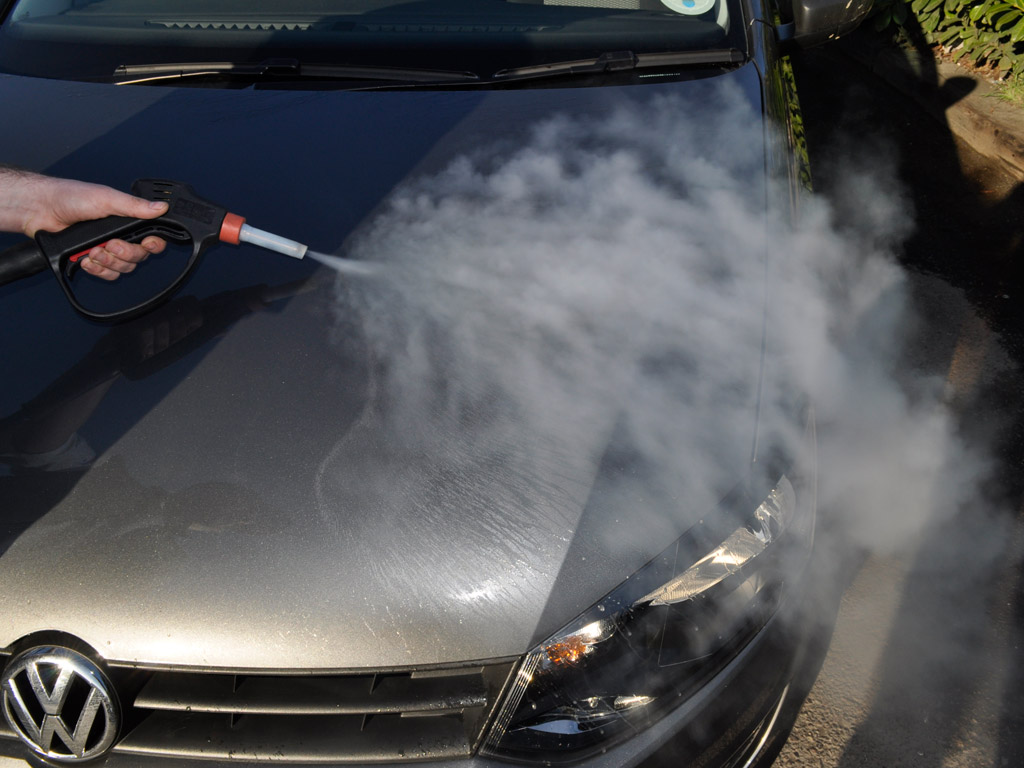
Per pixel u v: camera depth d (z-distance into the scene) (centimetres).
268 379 157
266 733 138
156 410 153
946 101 429
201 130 210
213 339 164
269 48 232
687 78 223
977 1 439
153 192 171
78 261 170
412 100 219
